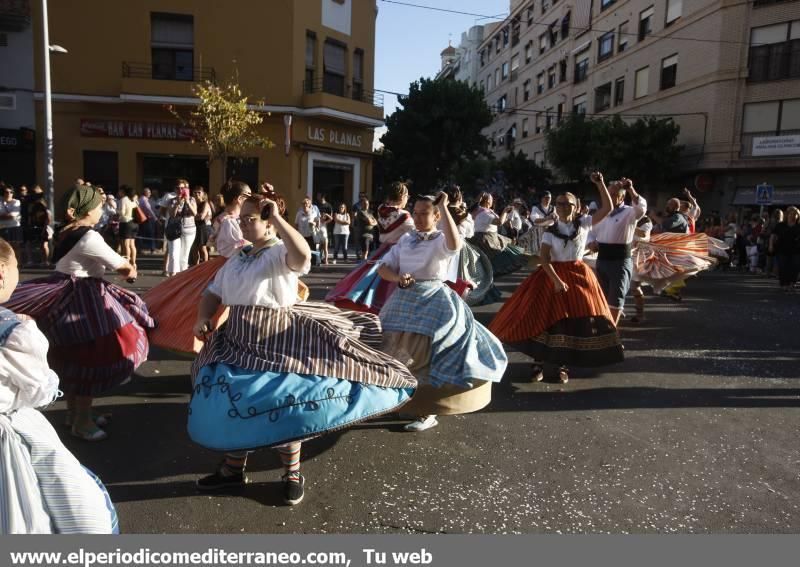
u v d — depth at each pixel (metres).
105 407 4.88
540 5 42.62
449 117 34.09
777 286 14.83
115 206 14.81
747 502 3.70
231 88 20.20
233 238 5.37
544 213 11.43
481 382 4.43
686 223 10.34
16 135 20.86
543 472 4.03
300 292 4.23
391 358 3.70
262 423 3.18
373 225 16.84
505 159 38.59
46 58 15.98
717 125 25.22
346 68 24.70
